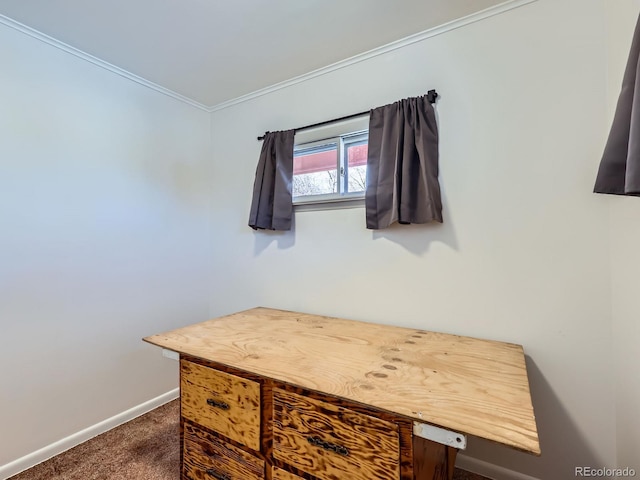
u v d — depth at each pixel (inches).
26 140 61.9
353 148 75.3
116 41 66.0
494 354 49.0
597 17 50.6
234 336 57.8
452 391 36.6
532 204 55.1
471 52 59.9
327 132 76.2
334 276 75.4
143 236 82.1
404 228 66.4
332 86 76.0
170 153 88.5
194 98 92.2
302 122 80.8
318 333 59.9
